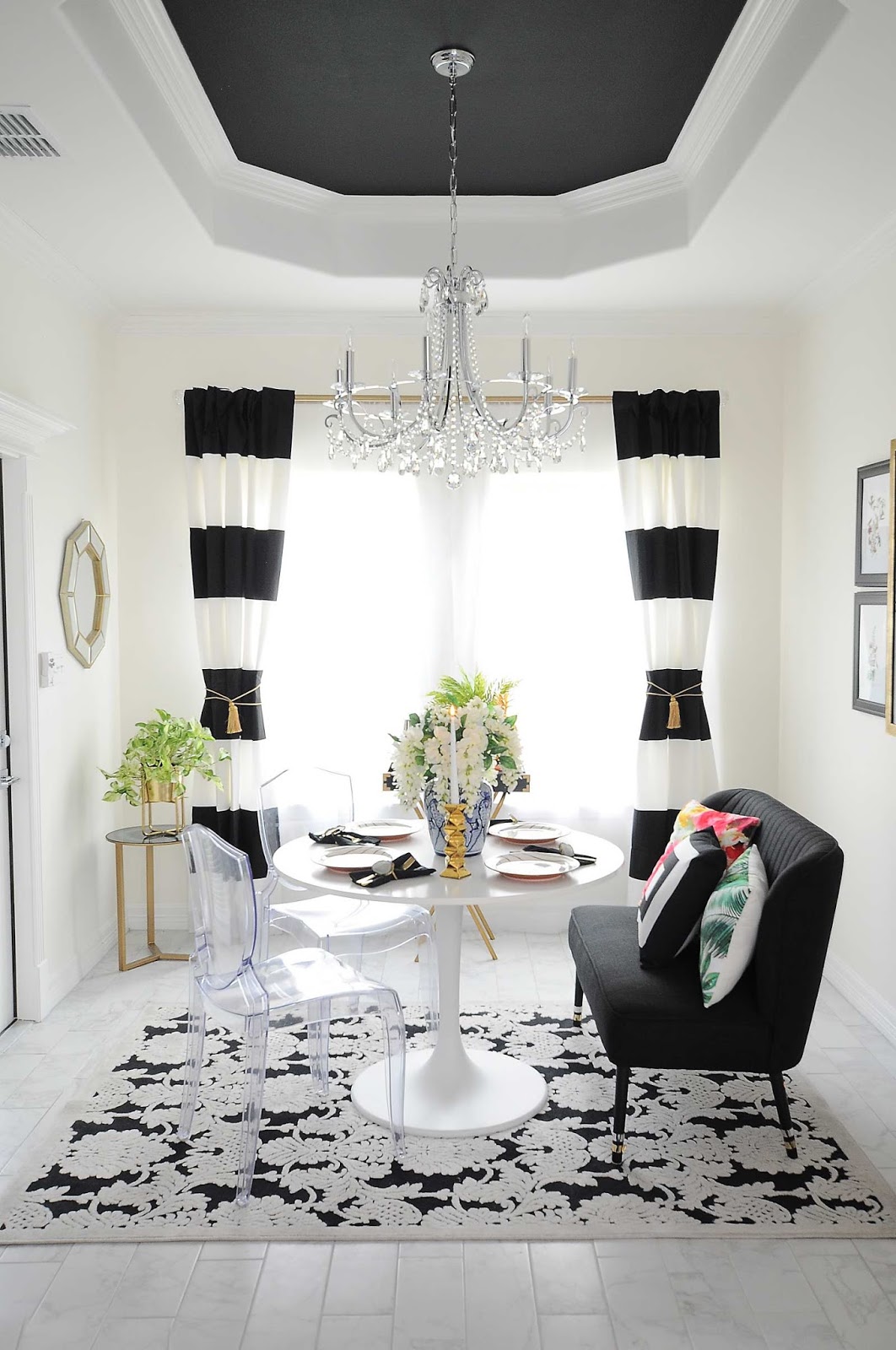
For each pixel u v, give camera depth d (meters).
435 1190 2.64
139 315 4.47
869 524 3.62
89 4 2.41
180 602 4.61
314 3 2.67
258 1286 2.29
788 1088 3.18
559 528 4.62
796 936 2.67
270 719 4.66
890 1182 2.66
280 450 4.47
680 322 4.52
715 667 4.64
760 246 3.66
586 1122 2.97
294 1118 3.01
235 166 3.59
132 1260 2.38
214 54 2.91
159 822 4.63
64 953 3.95
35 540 3.66
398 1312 2.20
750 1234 2.45
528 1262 2.36
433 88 3.12
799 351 4.41
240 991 2.67
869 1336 2.12
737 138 3.05
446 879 2.94
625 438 4.46
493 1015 3.73
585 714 4.66
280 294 4.22
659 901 2.92
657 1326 2.15
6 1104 3.09
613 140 3.47
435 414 3.14
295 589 4.64
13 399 3.23
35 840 3.65
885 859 3.54
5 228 3.35
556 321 4.52
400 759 3.10
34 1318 2.19
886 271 3.51
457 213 3.99
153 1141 2.88
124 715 4.63
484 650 4.67
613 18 2.75
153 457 4.58
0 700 3.61
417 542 4.60
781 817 3.05
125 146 2.87
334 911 3.53
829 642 4.04
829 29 2.34
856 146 2.86
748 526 4.61
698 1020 2.71
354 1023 3.69
